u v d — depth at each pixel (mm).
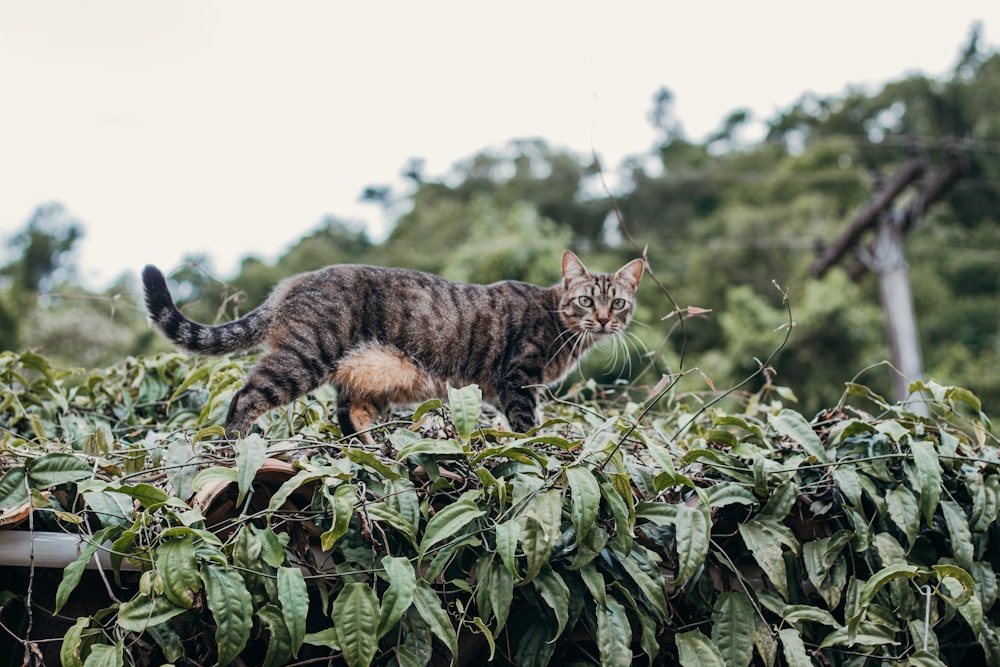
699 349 12562
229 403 2996
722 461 2309
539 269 10008
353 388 3111
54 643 2141
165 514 2016
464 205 17422
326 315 3059
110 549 1972
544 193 17453
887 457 2334
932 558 2383
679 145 20625
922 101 18609
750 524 2252
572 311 3645
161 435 2650
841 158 18203
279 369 2938
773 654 2129
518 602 2180
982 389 12555
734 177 17672
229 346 2996
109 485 1978
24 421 2975
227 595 1898
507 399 3391
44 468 2084
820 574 2232
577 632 2209
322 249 14023
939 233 16797
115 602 1979
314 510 2104
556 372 3680
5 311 9508
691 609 2279
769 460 2322
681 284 15078
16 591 2164
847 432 2408
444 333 3271
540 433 2793
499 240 10617
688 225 17094
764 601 2203
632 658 2199
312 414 2729
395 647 1983
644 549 2164
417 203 18172
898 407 2555
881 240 11547
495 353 3402
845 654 2260
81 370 3168
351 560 2061
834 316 11578
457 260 10570
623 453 2262
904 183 11414
